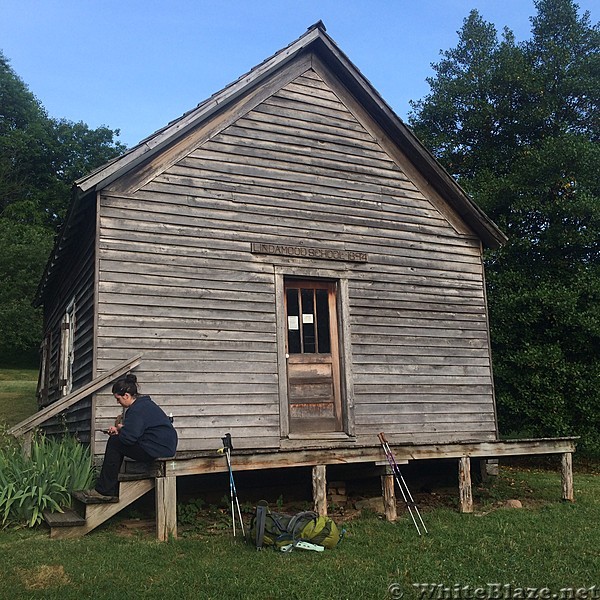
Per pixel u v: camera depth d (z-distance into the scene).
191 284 9.23
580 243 16.05
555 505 9.42
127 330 8.70
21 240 33.94
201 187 9.58
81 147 43.75
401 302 10.92
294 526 6.71
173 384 8.83
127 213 8.98
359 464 9.62
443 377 11.05
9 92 41.75
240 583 5.43
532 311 15.59
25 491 6.98
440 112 19.33
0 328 30.16
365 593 5.36
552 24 18.27
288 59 10.51
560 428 14.95
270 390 9.48
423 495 10.09
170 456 6.98
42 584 5.27
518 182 17.11
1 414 18.27
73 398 8.16
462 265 11.77
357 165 11.01
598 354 15.64
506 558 6.49
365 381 10.27
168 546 6.46
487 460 11.29
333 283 10.50
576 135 17.30
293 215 10.23
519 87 18.19
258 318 9.61
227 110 10.00
